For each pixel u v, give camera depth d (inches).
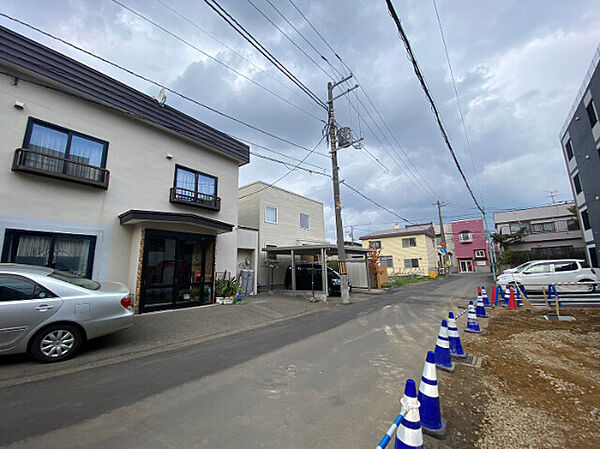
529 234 1150.3
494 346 204.7
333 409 116.9
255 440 95.6
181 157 398.3
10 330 155.7
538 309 335.9
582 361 172.7
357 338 229.5
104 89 314.0
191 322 276.5
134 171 342.3
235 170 483.2
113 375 153.0
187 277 356.8
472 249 1624.0
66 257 280.5
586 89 530.3
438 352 165.0
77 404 120.5
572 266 464.4
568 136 687.7
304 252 534.9
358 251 608.1
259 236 603.2
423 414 103.6
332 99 482.0
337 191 466.6
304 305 401.7
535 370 158.7
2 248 242.5
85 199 296.8
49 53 277.1
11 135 254.8
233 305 368.2
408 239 1290.6
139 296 306.0
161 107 367.9
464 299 458.3
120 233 320.8
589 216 607.2
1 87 253.3
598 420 108.3
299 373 156.2
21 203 255.1
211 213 434.0
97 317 182.4
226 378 149.5
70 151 291.1
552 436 98.5
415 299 468.8
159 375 153.5
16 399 124.1
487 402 124.0
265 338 232.2
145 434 99.0
